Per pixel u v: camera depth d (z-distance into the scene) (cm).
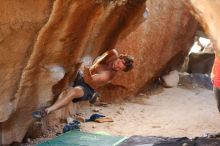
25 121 803
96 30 760
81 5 628
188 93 1541
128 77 1375
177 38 1573
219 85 852
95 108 1254
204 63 1819
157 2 1424
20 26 608
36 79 735
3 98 690
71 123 1024
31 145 862
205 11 379
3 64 641
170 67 1650
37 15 612
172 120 1129
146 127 1050
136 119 1143
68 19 645
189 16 1579
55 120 1027
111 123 1085
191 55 1838
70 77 852
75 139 905
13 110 724
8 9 581
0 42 605
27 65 684
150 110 1269
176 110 1273
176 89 1588
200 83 1684
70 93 857
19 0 584
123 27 822
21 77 696
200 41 1994
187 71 1838
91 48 797
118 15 751
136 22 854
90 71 891
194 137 940
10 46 625
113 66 897
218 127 1042
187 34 1623
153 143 871
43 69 730
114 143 880
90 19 690
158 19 1439
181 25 1562
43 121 957
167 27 1491
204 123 1086
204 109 1284
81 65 845
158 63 1509
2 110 695
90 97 902
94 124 1067
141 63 1417
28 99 760
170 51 1556
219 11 368
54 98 834
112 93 1354
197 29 1742
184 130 1016
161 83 1611
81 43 742
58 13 620
